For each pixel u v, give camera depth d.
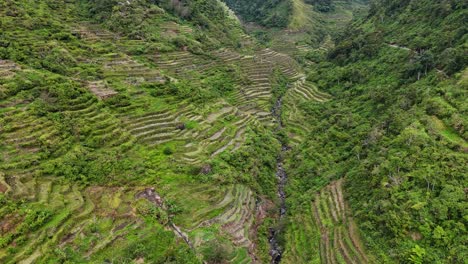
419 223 25.16
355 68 54.94
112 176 32.31
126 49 55.84
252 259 29.81
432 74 38.72
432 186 26.53
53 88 37.66
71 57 46.12
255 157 41.97
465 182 25.55
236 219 32.47
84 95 39.28
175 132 40.78
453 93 32.94
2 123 32.09
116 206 29.73
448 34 42.47
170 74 54.22
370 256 26.62
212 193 34.22
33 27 49.19
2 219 25.14
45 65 42.38
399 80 43.47
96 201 30.03
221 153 39.84
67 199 28.91
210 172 36.41
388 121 36.25
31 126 33.06
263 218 35.34
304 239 31.62
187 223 30.41
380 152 32.53
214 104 49.69
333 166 38.69
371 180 31.19
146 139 38.38
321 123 47.69
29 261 23.53
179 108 45.09
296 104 57.53
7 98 35.06
